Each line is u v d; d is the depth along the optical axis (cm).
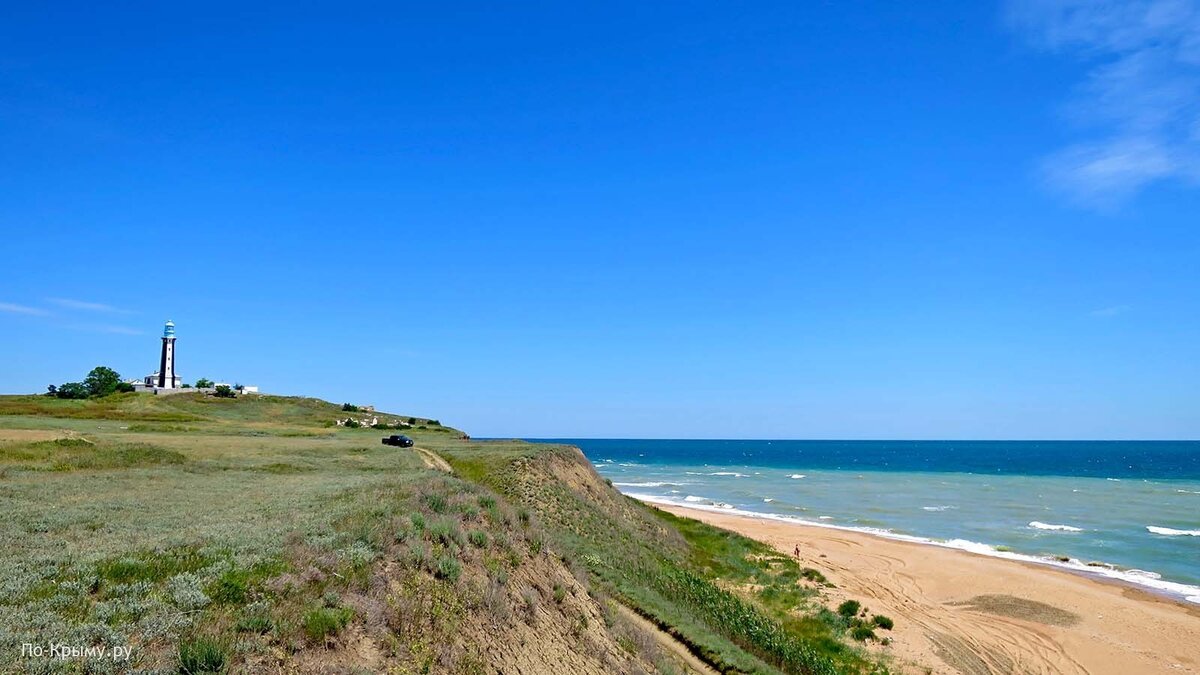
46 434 4434
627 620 2259
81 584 1143
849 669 2731
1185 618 3819
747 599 3581
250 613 1107
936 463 19875
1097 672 3050
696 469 17438
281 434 7400
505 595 1689
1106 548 5875
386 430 9994
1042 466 18038
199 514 1909
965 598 4194
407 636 1272
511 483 4147
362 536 1597
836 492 10869
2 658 859
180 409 10144
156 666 915
